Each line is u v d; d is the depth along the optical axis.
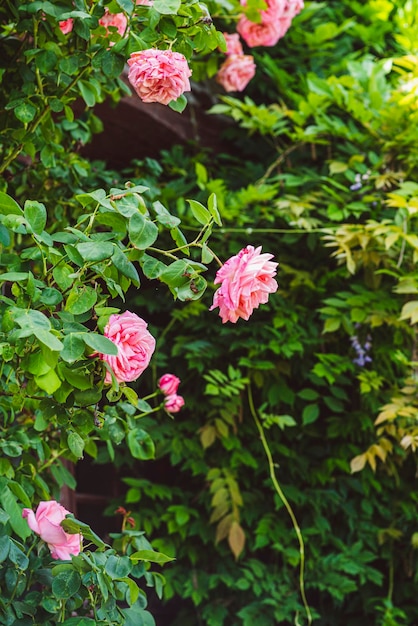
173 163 3.43
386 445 3.05
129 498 3.12
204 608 3.20
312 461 3.35
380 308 3.11
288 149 3.46
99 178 2.97
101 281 2.35
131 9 1.83
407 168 3.29
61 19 1.86
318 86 3.30
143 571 1.90
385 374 3.28
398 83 3.50
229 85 3.15
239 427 3.29
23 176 2.60
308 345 3.29
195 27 1.90
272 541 3.29
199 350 3.20
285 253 3.36
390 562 3.28
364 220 3.29
